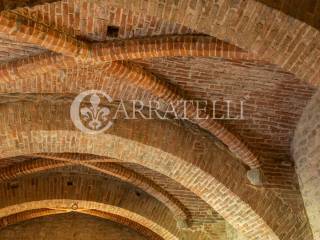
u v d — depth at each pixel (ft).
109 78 28.58
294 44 19.47
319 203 29.68
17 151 31.55
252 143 32.19
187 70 27.61
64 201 44.34
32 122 30.12
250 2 18.37
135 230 52.90
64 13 22.61
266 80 28.25
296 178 32.53
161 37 24.08
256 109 30.42
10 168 41.11
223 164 32.60
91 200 44.50
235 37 19.80
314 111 29.50
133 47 24.30
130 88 29.50
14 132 29.99
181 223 43.80
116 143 31.65
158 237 51.67
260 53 20.18
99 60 24.99
